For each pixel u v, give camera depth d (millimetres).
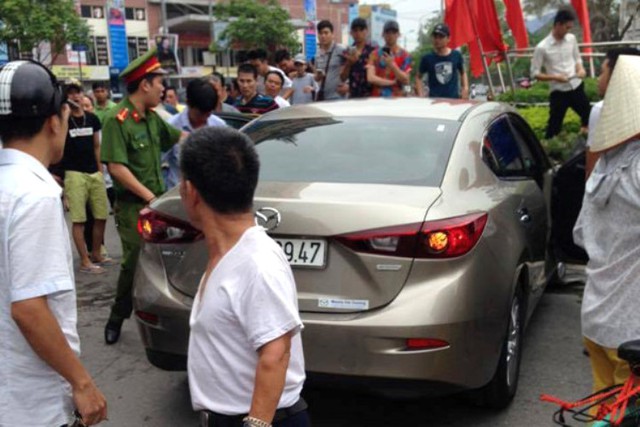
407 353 3037
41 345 1868
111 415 3818
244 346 1838
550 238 4926
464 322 3105
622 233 2600
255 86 8055
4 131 1974
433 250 3092
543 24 27969
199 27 49875
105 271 7004
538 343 4742
